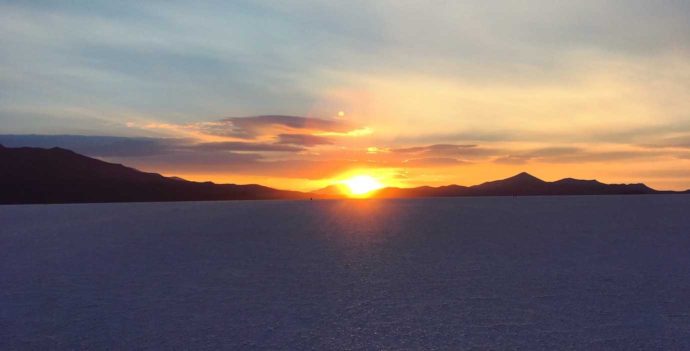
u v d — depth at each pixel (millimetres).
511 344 9250
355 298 12484
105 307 11844
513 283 13953
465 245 21734
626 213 44156
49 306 11977
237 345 9375
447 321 10578
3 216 48438
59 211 58188
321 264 17156
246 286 13875
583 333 9766
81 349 9281
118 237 26484
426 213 46812
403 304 11891
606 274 15078
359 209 56250
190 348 9273
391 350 9086
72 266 17328
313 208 60156
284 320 10781
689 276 14633
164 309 11648
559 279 14422
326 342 9492
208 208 62500
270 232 28281
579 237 24453
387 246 21547
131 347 9344
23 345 9477
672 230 27438
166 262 17875
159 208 63969
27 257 19594
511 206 62031
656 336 9578
